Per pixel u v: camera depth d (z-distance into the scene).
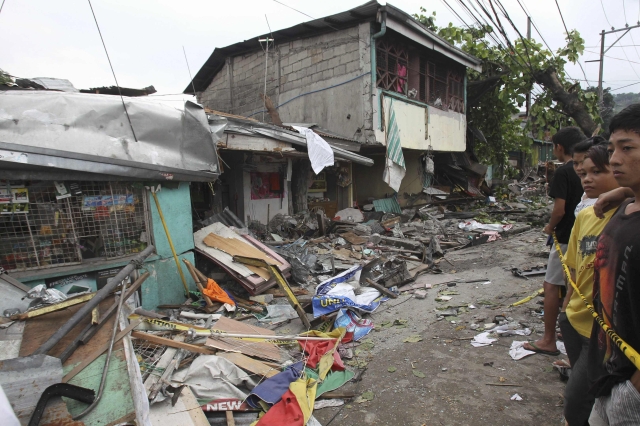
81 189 4.54
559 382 3.31
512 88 14.15
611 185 2.24
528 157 25.11
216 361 3.35
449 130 13.79
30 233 4.23
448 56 12.65
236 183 8.87
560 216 3.39
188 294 5.47
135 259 3.60
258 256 5.94
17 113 4.09
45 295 3.72
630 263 1.44
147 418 2.22
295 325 4.82
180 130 5.29
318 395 3.29
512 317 4.79
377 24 10.10
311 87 11.46
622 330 1.51
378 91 10.34
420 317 5.04
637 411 1.45
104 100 4.68
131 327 2.79
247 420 2.94
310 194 11.49
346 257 7.84
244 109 13.75
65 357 2.44
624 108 1.50
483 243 9.86
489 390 3.27
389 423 2.95
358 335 4.51
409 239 9.27
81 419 1.89
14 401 1.88
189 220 5.68
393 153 10.72
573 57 13.02
